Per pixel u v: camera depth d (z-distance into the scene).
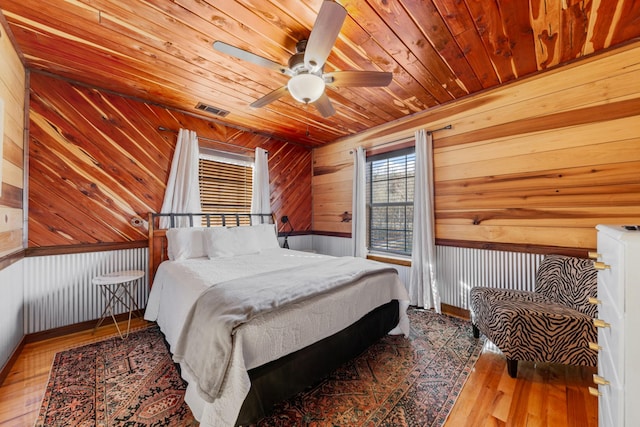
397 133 3.53
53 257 2.44
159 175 3.09
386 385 1.78
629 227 0.75
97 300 2.68
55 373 1.88
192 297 1.77
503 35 1.89
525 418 1.49
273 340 1.43
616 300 0.67
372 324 2.16
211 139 3.53
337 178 4.34
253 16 1.69
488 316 2.06
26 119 2.30
